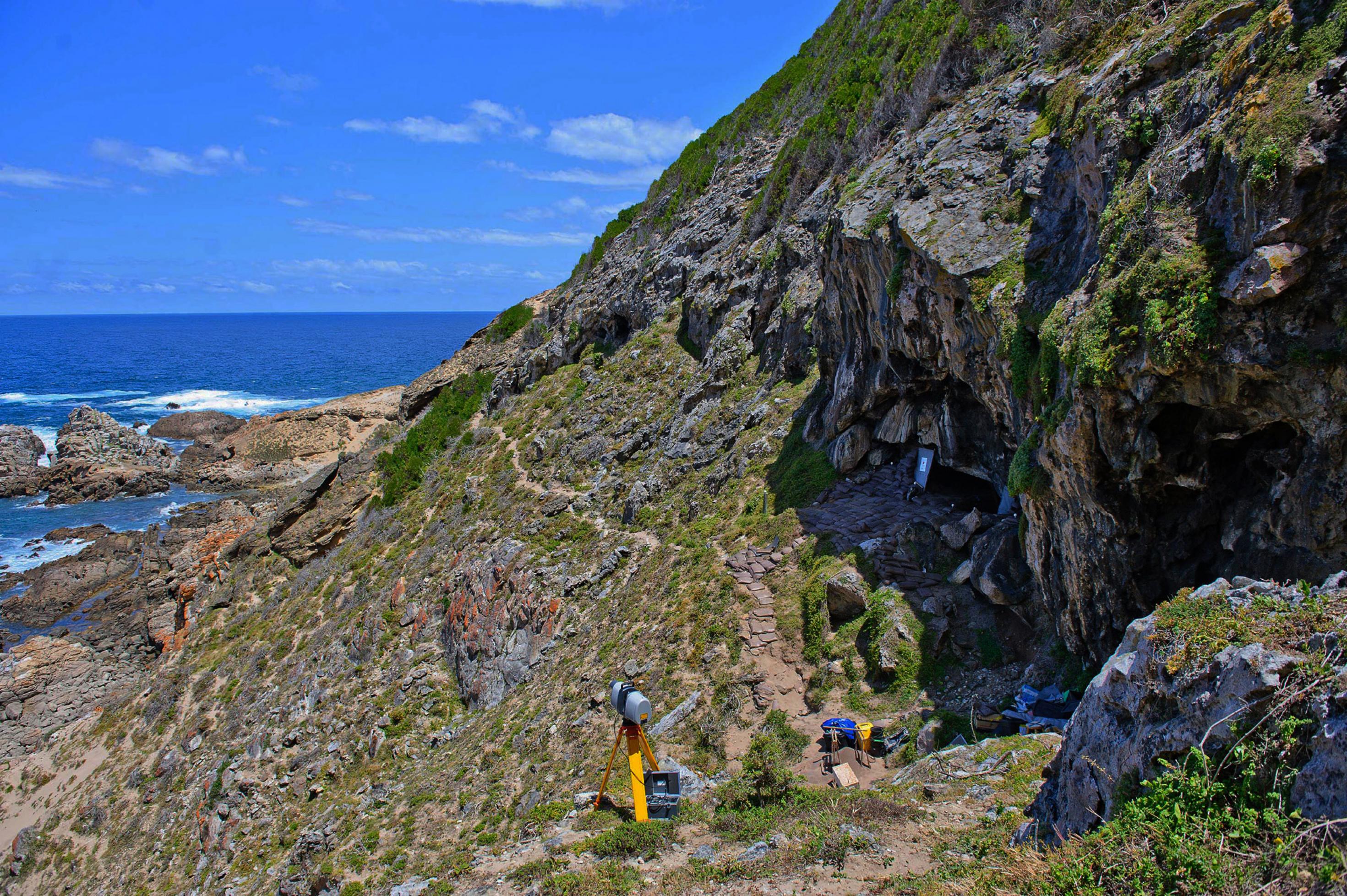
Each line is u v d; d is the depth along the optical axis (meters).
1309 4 9.86
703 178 48.56
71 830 32.78
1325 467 9.22
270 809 27.94
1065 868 6.62
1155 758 6.84
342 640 35.22
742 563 21.12
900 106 27.42
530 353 51.38
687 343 39.56
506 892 11.70
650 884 10.60
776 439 26.61
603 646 23.02
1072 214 15.30
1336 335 8.83
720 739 16.48
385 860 18.91
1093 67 16.25
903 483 21.42
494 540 34.53
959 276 16.33
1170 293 10.30
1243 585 7.71
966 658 15.80
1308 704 5.81
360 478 47.97
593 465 36.06
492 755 21.64
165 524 62.72
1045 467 13.37
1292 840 5.34
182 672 39.22
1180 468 11.05
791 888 9.30
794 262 31.59
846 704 16.02
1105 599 12.66
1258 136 9.42
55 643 43.94
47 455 79.94
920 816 10.53
